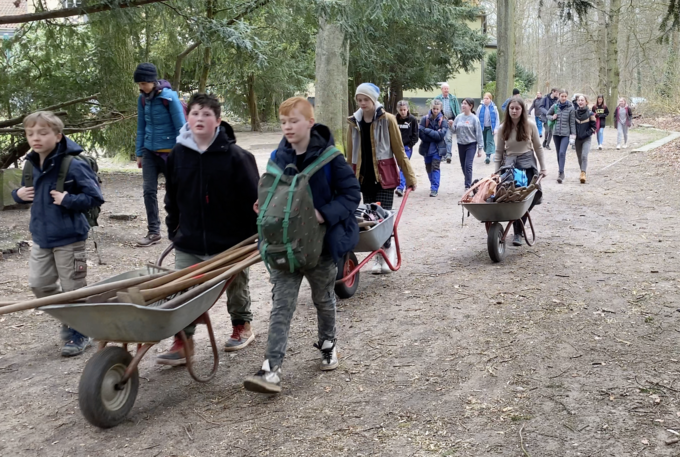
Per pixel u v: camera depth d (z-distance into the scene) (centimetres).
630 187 1249
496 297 595
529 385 414
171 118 828
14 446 368
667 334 486
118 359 377
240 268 417
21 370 475
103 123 1362
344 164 409
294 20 1313
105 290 388
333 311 443
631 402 384
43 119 457
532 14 5506
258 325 555
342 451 347
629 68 4419
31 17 872
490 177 723
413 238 877
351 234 419
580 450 337
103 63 1309
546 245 794
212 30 1116
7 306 355
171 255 795
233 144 437
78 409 411
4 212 1016
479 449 343
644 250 745
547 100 2111
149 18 1088
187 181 435
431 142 1214
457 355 468
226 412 396
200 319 436
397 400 403
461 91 4844
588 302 568
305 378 441
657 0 2381
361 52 1677
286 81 3106
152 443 364
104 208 1072
